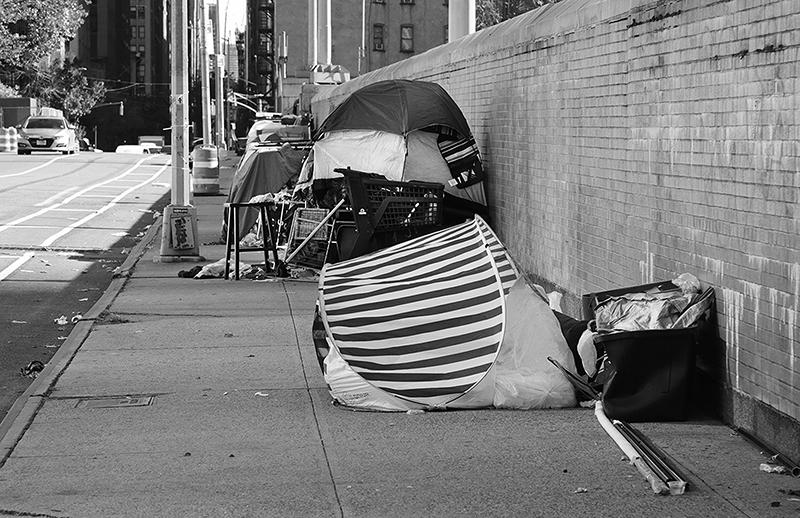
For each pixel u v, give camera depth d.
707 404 7.22
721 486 5.74
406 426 7.12
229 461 6.39
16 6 63.50
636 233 8.41
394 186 12.55
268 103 111.94
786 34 6.01
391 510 5.49
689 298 7.13
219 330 10.75
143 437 6.94
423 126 13.19
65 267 16.31
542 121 11.17
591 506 5.48
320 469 6.20
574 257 10.12
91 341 10.19
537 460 6.29
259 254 17.03
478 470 6.12
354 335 7.82
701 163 7.16
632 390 6.99
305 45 79.38
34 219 23.73
